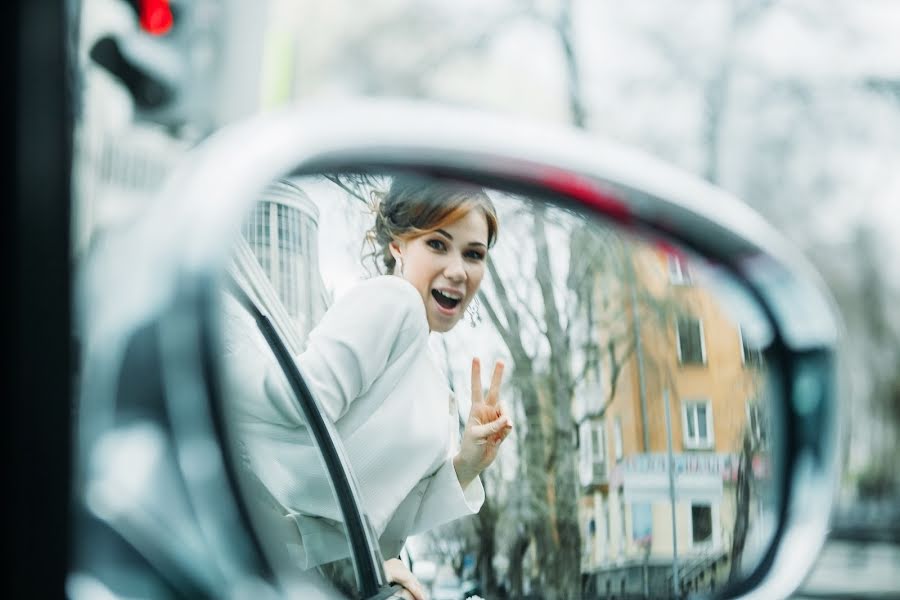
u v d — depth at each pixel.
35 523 1.25
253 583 1.31
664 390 2.44
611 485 2.41
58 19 1.39
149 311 1.29
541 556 2.33
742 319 2.34
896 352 23.11
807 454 2.32
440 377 2.32
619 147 2.06
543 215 2.26
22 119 1.35
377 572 2.15
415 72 22.84
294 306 2.14
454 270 2.29
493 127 1.82
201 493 1.26
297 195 2.14
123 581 1.23
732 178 22.56
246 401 1.97
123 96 2.81
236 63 3.57
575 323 2.40
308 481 2.04
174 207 1.34
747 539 2.36
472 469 2.29
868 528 14.16
